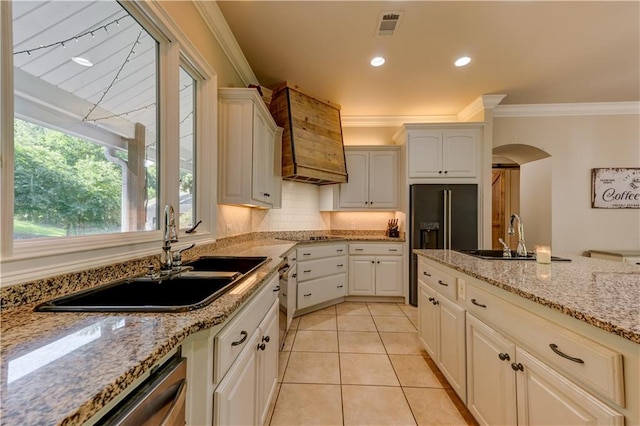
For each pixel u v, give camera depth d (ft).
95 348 1.95
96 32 3.80
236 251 7.18
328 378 6.35
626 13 6.77
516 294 3.64
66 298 2.96
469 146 11.62
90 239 3.47
